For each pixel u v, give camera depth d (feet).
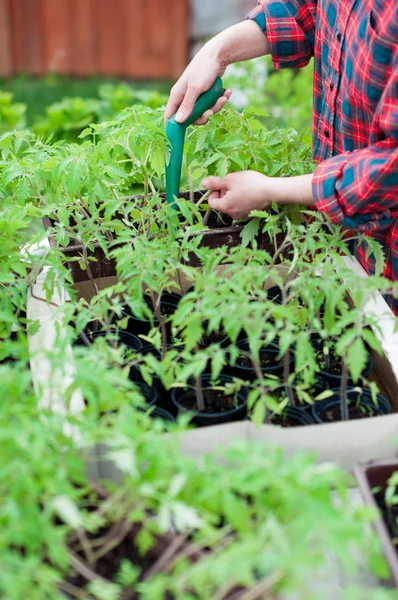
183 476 3.03
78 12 20.01
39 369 4.41
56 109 9.48
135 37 20.40
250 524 3.06
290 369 5.01
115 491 3.44
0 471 2.96
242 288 4.36
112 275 5.91
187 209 5.35
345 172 5.08
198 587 2.84
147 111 6.20
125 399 3.84
